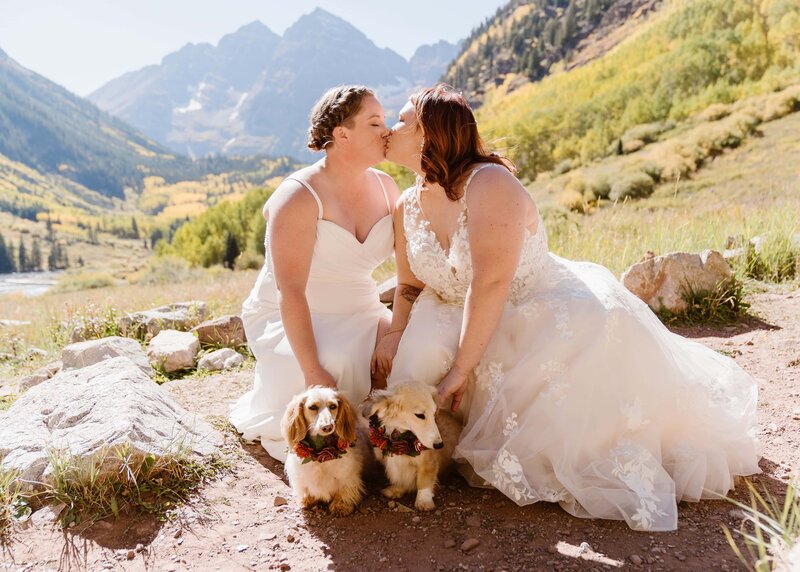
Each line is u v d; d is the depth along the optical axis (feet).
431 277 11.67
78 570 9.21
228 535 10.07
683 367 11.54
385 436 10.47
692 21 273.75
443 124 10.74
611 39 434.30
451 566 8.96
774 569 8.11
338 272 12.51
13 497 10.66
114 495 10.72
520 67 478.59
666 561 8.74
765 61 202.90
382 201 13.16
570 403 10.26
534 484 10.34
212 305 29.43
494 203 10.37
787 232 24.53
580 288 11.18
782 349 16.65
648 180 115.24
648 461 10.08
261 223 211.82
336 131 11.80
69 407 12.73
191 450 11.99
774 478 10.97
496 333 11.10
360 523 10.30
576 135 220.43
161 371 18.37
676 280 20.30
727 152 129.59
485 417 10.84
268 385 12.48
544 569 8.73
